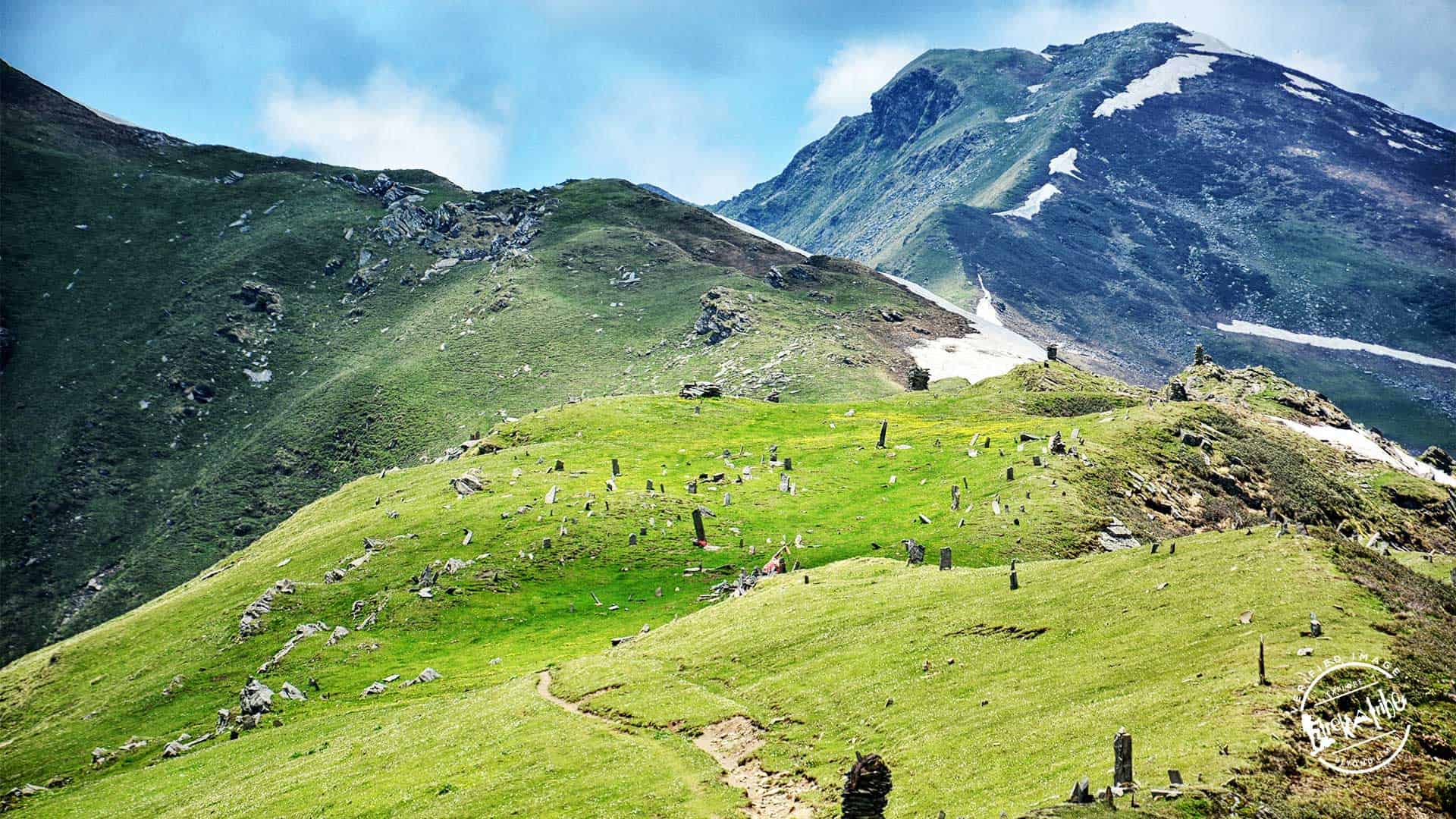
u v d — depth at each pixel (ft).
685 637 253.85
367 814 184.34
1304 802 119.14
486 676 304.09
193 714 338.75
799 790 158.81
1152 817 114.32
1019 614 202.49
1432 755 131.03
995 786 138.72
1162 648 168.35
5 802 301.02
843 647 213.66
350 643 355.15
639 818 157.89
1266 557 190.90
